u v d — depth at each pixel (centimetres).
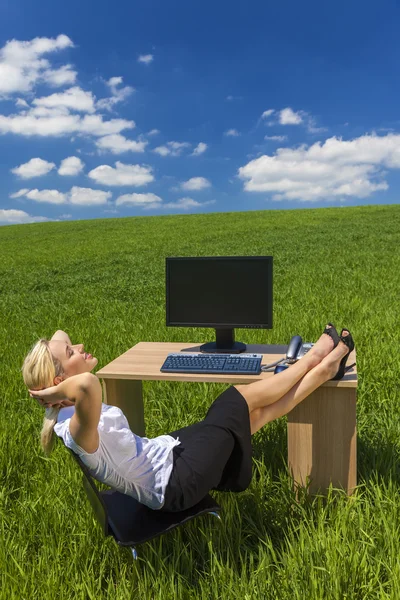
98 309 994
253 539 292
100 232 3562
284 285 1148
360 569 245
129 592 249
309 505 319
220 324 397
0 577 259
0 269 1962
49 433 269
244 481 296
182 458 273
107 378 362
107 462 257
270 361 371
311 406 331
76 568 265
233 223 3512
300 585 240
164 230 3359
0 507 330
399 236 2217
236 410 292
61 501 328
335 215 3688
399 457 361
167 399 492
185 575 263
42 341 264
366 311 815
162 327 798
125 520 275
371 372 519
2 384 560
